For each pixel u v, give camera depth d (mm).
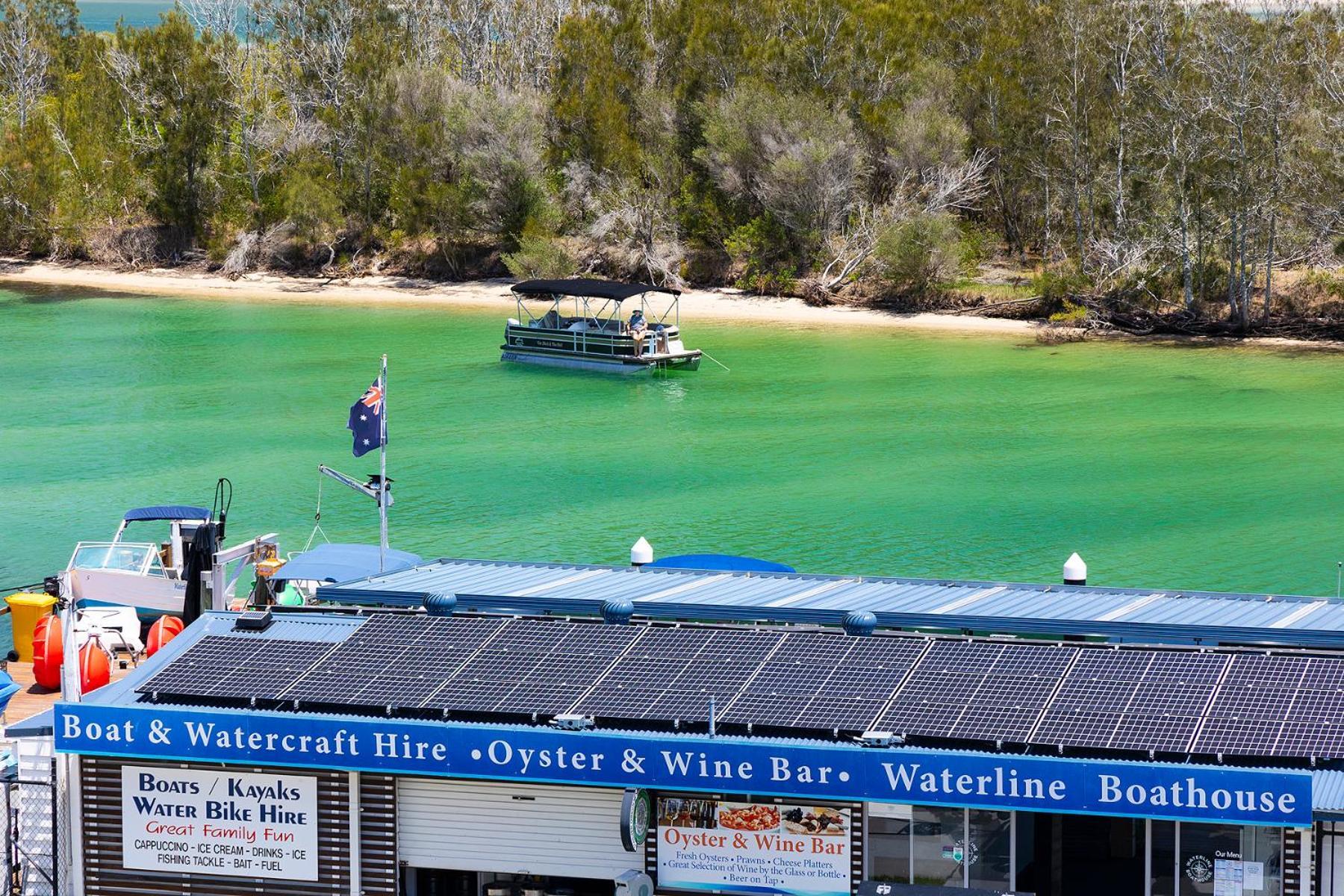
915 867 21359
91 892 23344
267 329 99812
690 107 111125
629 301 105562
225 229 124375
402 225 117562
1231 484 59062
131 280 121375
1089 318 94688
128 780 23078
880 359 87312
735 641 23938
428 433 69375
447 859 22609
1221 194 91125
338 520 53594
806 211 105188
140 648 35969
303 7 129375
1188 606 25922
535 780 21484
